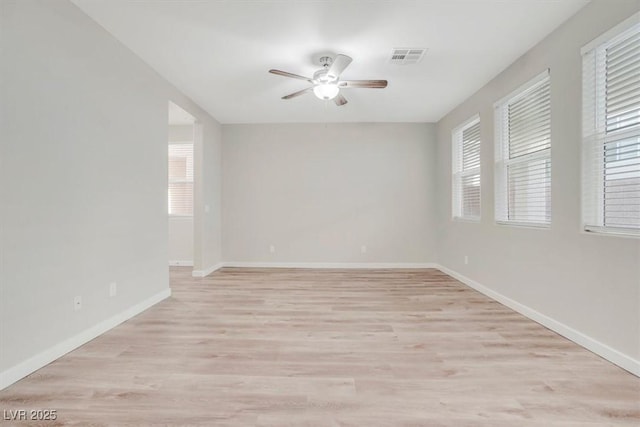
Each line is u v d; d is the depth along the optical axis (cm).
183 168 578
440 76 365
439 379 193
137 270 317
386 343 246
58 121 224
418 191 564
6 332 186
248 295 386
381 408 165
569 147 253
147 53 311
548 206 289
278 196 571
